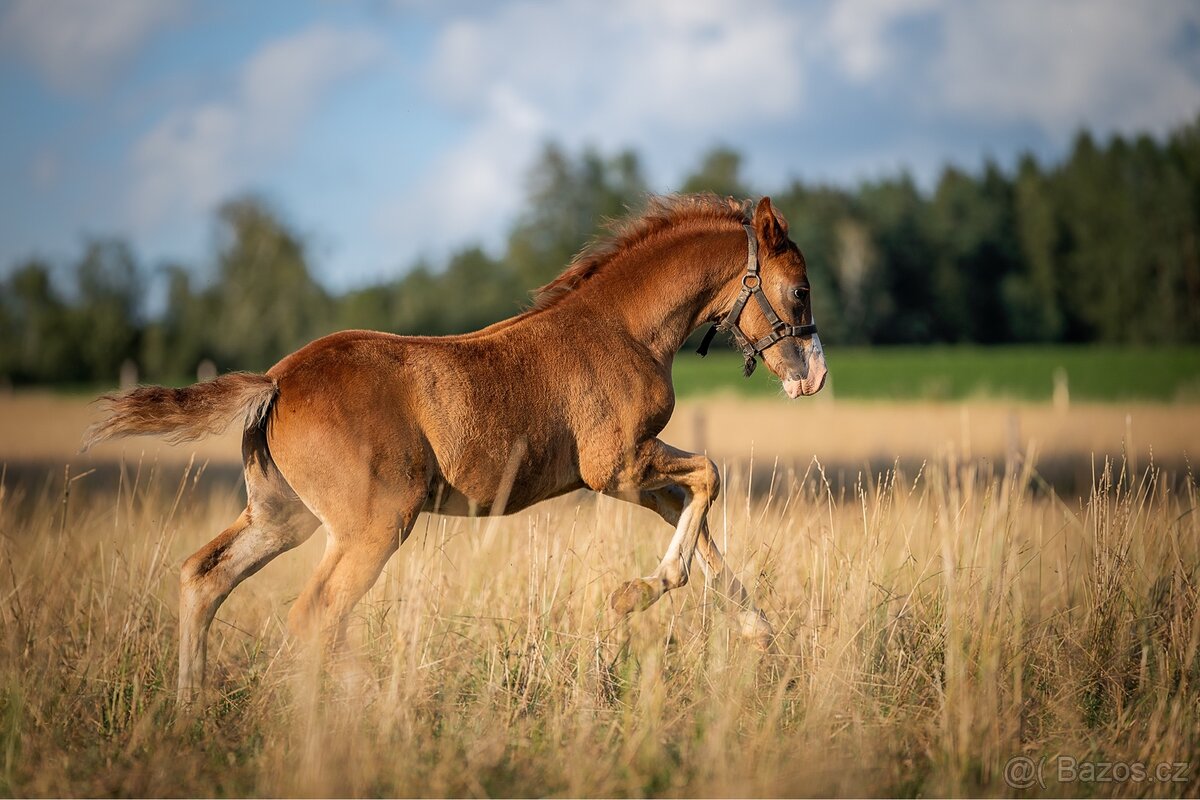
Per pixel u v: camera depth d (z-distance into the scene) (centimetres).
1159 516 1038
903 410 4753
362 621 968
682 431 3303
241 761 787
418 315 10775
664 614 1009
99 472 2714
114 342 10019
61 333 10012
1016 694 821
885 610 941
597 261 1023
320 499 863
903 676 883
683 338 1049
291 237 10081
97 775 747
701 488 987
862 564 953
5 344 10006
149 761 757
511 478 909
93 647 921
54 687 852
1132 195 13000
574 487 986
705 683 879
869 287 12875
